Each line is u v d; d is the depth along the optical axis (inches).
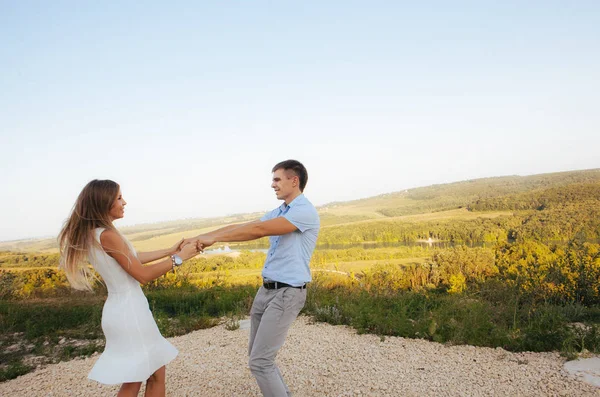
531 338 213.6
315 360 197.2
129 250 110.0
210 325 281.1
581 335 211.5
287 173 130.8
